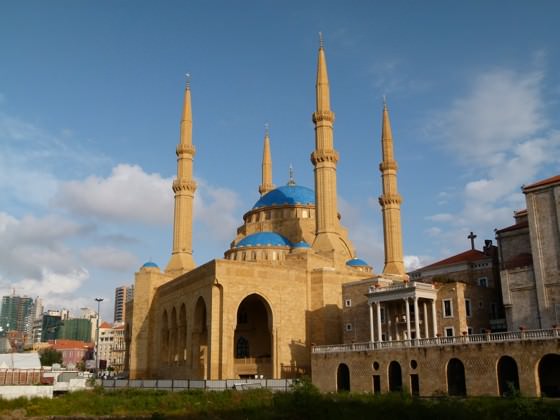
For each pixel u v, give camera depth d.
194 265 131.25
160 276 130.50
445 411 57.19
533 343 62.28
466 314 85.56
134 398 79.31
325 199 117.44
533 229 79.12
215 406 73.69
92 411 74.75
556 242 76.69
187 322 108.19
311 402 67.38
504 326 87.19
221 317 96.75
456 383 71.38
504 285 81.44
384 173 127.69
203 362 104.88
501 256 90.06
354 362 82.00
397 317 90.81
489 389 65.19
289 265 108.94
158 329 125.50
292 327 104.31
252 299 109.06
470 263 102.00
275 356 100.50
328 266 112.25
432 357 71.69
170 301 119.44
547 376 67.38
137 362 125.38
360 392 76.69
